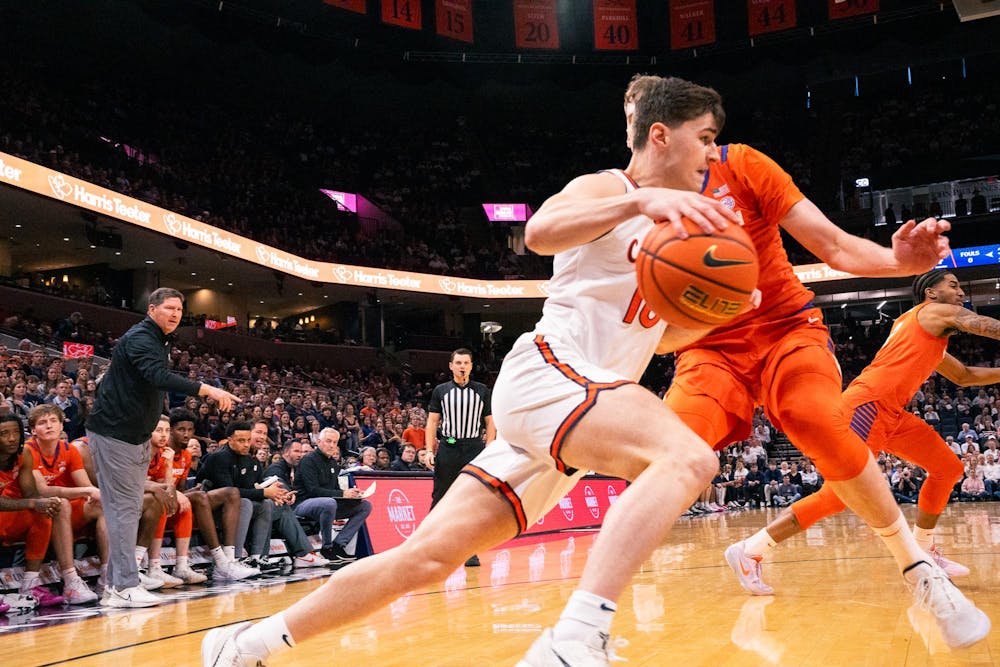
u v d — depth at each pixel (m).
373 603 1.74
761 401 3.04
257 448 6.76
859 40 26.53
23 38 22.14
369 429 14.27
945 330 3.63
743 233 1.55
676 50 27.86
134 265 22.98
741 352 2.93
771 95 30.09
